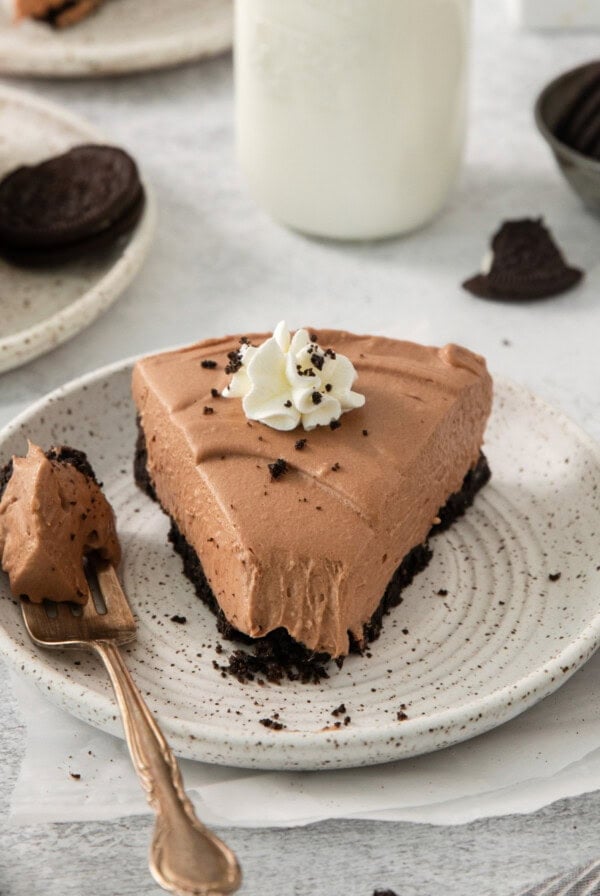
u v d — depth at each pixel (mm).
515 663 483
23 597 490
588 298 634
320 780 458
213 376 519
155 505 535
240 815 448
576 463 531
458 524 528
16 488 495
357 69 600
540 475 536
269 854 446
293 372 498
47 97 746
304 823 448
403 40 594
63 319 584
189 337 608
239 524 478
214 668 484
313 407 496
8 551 490
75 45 740
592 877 441
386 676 482
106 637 486
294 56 603
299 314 620
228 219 672
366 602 485
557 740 467
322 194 636
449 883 440
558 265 634
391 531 488
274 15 597
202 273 642
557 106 666
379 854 447
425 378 517
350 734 447
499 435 549
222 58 785
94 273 626
